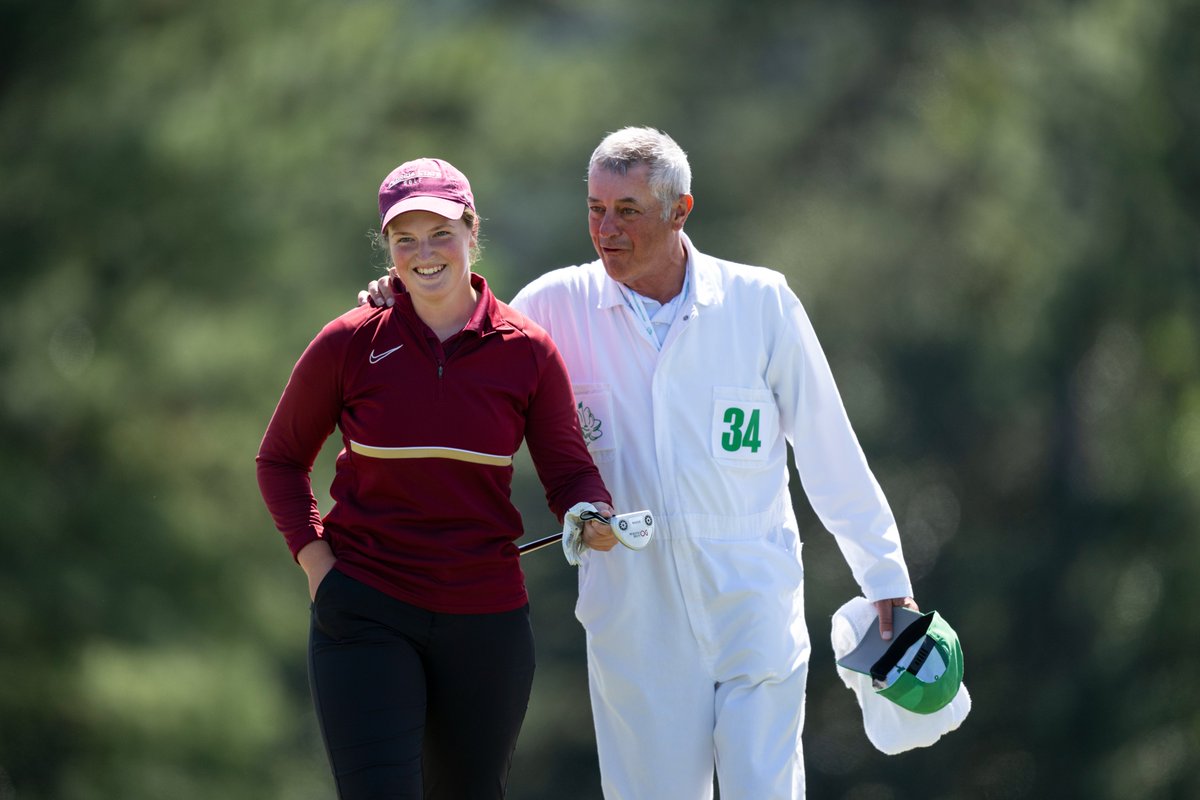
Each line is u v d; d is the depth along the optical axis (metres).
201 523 42.25
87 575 39.84
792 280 75.00
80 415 40.94
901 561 17.55
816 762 72.25
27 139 42.59
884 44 81.81
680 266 17.31
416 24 54.81
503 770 15.70
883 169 77.94
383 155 49.38
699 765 17.31
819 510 17.73
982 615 68.50
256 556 43.25
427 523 15.16
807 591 70.69
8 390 40.53
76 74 43.31
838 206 78.69
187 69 45.62
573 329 17.36
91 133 42.72
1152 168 61.97
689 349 17.14
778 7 85.12
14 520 39.12
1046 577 67.50
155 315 42.28
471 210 15.27
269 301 44.31
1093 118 64.50
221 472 42.84
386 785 14.70
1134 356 66.81
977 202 72.94
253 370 42.91
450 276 15.14
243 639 42.81
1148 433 61.66
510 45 62.41
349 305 45.41
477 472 15.18
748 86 86.44
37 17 42.41
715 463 17.12
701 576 17.11
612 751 17.52
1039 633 67.56
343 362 15.21
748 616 17.14
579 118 69.12
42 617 39.09
